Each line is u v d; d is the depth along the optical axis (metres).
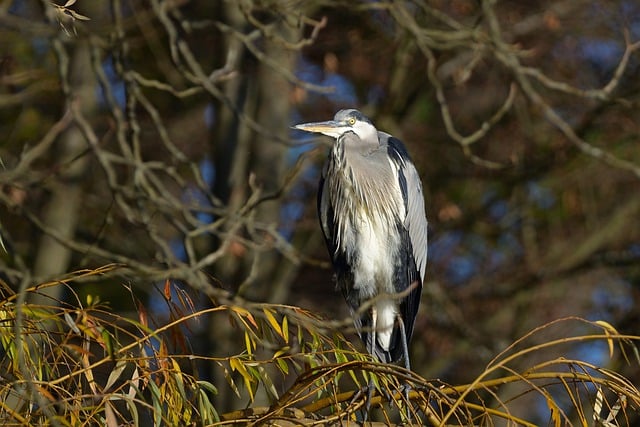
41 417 5.09
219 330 11.62
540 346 5.22
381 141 9.20
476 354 14.98
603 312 15.94
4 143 14.12
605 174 16.06
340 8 13.93
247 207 7.34
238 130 12.58
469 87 16.42
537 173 15.10
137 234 13.28
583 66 16.72
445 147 15.91
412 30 10.22
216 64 13.48
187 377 5.49
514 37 16.14
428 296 14.69
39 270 11.20
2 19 6.50
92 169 13.79
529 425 5.22
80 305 5.49
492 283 15.91
